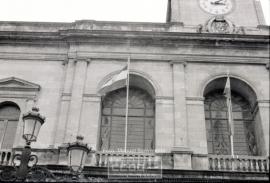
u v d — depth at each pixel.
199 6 24.98
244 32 23.06
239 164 17.97
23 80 20.94
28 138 12.09
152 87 20.94
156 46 22.05
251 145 20.16
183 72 21.14
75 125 19.08
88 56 21.59
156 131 19.19
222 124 20.81
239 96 21.97
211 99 21.77
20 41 22.42
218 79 21.14
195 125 19.39
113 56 21.66
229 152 19.84
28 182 13.01
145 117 21.00
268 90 20.67
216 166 17.98
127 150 19.77
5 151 18.34
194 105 20.06
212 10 24.83
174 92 20.36
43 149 18.48
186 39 21.95
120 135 20.39
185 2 25.17
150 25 23.20
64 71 21.52
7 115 20.36
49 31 22.98
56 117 19.75
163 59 21.61
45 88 20.84
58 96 20.55
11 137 19.70
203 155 18.28
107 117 20.95
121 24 23.16
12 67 21.62
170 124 19.38
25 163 11.98
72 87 20.45
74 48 21.92
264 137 19.14
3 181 12.44
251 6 25.09
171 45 22.02
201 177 16.59
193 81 20.92
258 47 21.98
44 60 21.92
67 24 23.33
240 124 20.94
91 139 18.83
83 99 20.16
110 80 19.91
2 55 21.97
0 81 20.88
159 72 21.25
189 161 17.89
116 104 21.48
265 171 17.47
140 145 20.03
